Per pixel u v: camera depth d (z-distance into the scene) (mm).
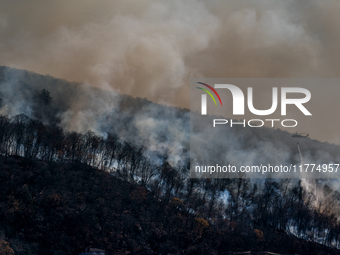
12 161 153750
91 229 138625
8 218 124812
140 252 139375
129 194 167125
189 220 165250
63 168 164250
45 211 135375
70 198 147125
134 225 150125
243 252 159375
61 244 127000
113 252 134000
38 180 148625
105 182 166375
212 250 152750
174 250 146500
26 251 116562
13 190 136875
